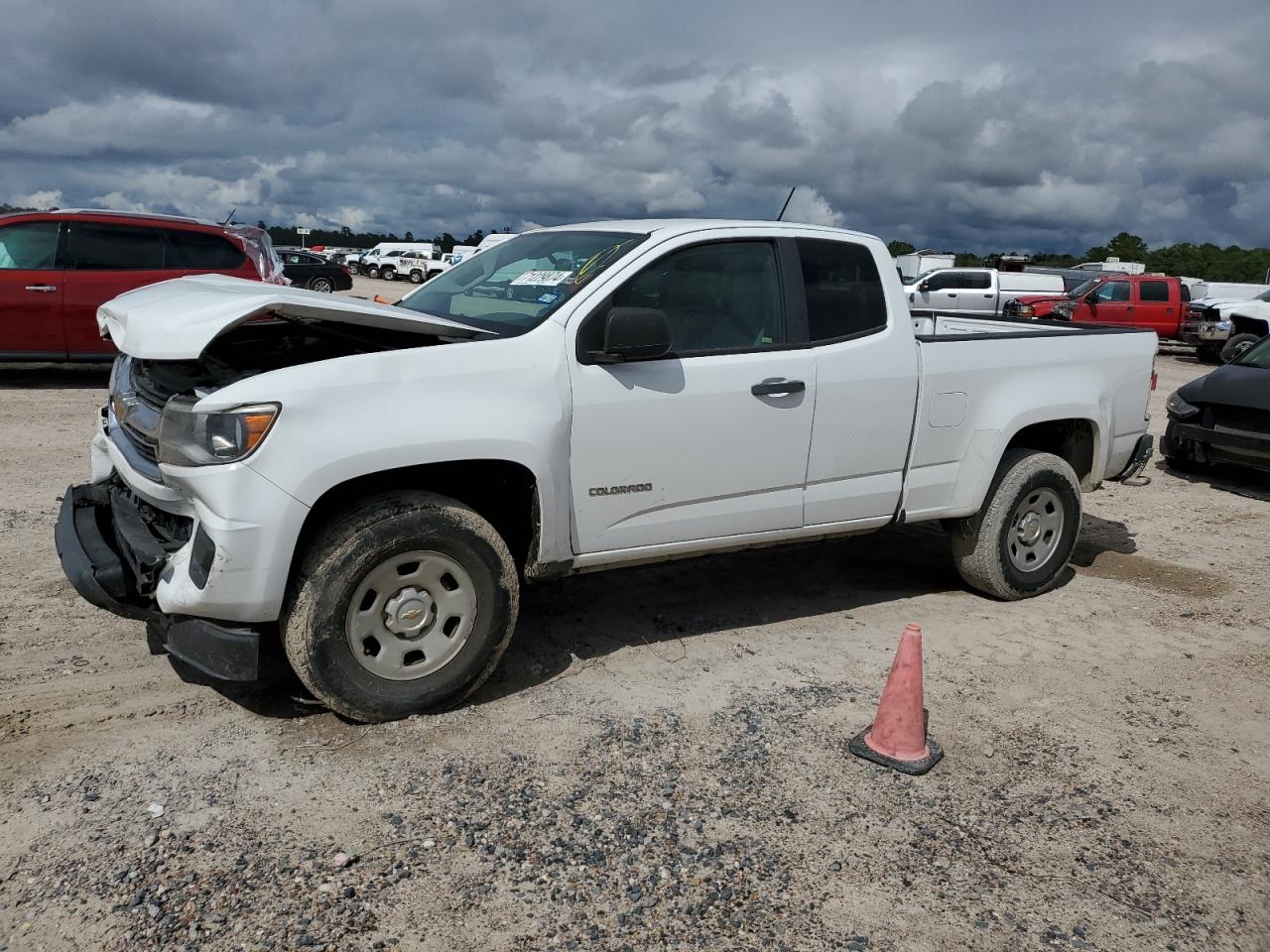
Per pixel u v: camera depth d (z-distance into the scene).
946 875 2.95
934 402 4.81
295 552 3.47
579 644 4.52
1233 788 3.54
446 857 2.89
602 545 4.02
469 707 3.83
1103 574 6.06
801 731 3.78
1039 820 3.26
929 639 4.82
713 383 4.12
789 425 4.34
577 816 3.13
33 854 2.80
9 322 10.29
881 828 3.16
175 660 4.10
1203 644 4.94
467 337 3.83
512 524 4.10
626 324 3.71
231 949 2.48
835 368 4.45
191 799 3.11
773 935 2.65
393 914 2.64
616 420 3.91
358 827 3.01
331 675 3.45
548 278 4.16
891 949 2.62
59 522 3.94
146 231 10.92
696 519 4.23
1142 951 2.67
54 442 8.00
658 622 4.84
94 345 10.73
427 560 3.57
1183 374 18.91
